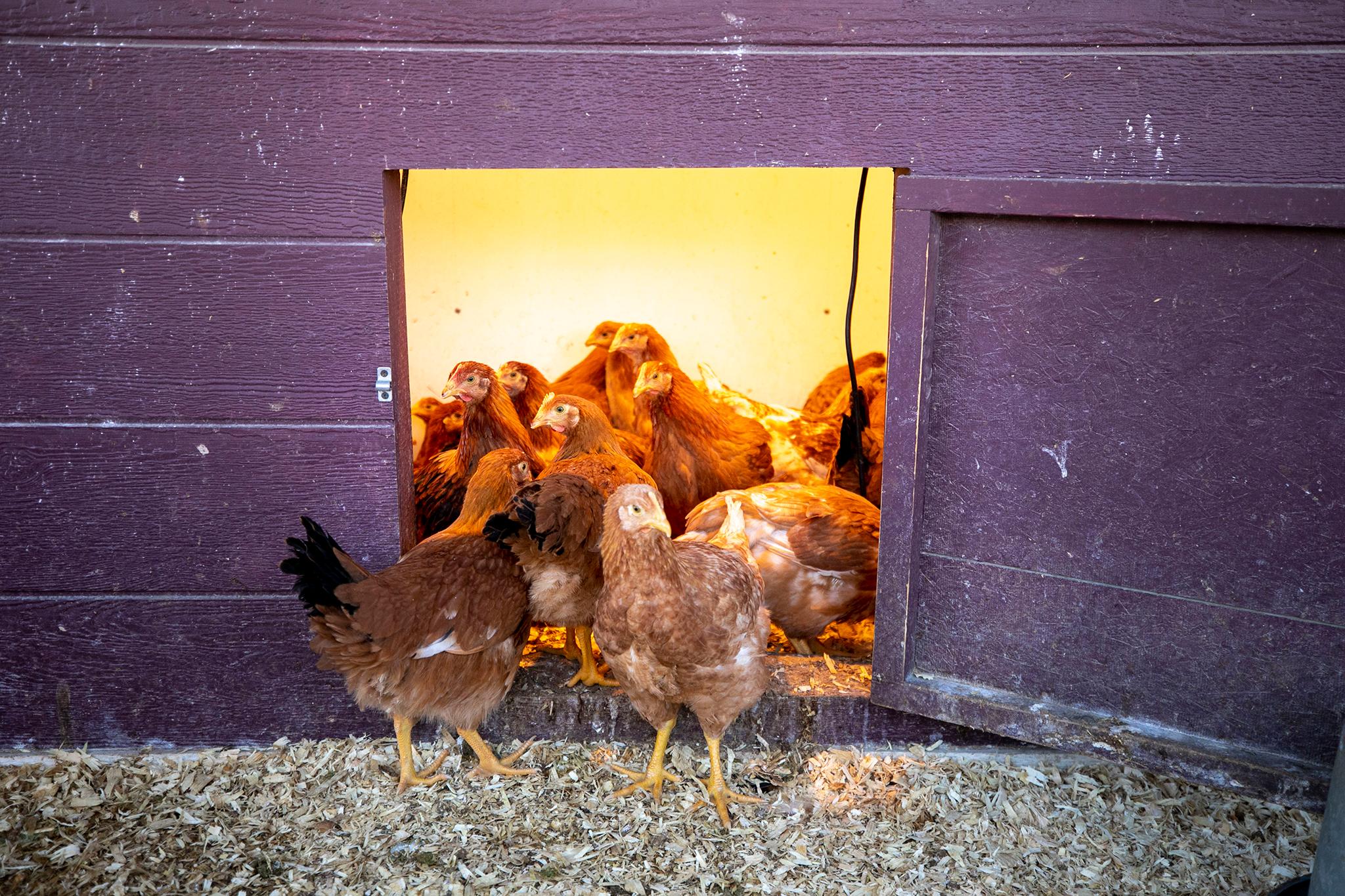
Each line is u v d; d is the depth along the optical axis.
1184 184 1.11
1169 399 1.18
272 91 1.17
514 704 1.39
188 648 1.33
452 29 1.16
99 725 1.35
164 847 1.21
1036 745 1.38
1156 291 1.16
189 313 1.23
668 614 1.14
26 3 1.13
